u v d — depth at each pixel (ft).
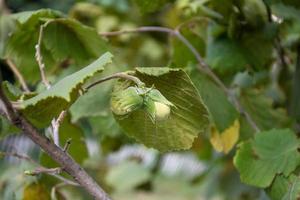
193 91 2.32
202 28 3.34
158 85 2.34
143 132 2.44
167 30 3.29
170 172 7.08
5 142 3.60
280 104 3.63
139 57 4.54
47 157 2.99
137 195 8.79
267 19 3.15
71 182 2.75
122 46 4.39
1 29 3.03
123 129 2.43
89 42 2.99
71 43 3.00
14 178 3.10
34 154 3.67
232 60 3.07
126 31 3.30
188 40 3.34
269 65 3.58
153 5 3.12
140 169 8.61
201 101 2.34
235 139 3.02
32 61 3.10
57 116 2.37
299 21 3.26
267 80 3.72
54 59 3.05
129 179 8.48
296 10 3.19
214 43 3.14
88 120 3.61
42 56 3.07
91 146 4.33
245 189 3.94
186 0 3.52
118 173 8.59
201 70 3.05
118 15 4.66
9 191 3.09
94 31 2.94
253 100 3.20
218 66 3.07
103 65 2.18
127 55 4.46
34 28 2.99
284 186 2.62
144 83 2.28
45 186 3.06
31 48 3.08
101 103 3.10
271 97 3.56
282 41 3.46
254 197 3.89
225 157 4.01
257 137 2.71
